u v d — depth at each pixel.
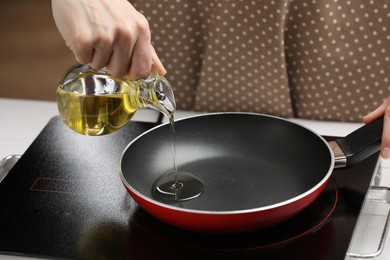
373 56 1.41
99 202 1.05
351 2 1.37
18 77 3.29
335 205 1.02
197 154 1.18
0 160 1.23
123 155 1.05
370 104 1.47
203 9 1.45
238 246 0.94
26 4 4.13
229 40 1.45
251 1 1.39
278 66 1.45
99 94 0.95
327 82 1.47
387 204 1.10
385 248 0.99
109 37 0.86
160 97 0.97
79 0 0.88
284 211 0.90
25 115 1.43
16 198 1.06
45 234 0.97
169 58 1.53
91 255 0.92
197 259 0.91
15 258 0.94
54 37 3.73
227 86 1.50
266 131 1.17
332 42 1.42
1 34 3.78
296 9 1.41
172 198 1.05
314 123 1.46
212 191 1.08
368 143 1.04
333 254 0.91
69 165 1.16
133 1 1.48
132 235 0.97
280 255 0.92
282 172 1.12
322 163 1.06
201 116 1.19
